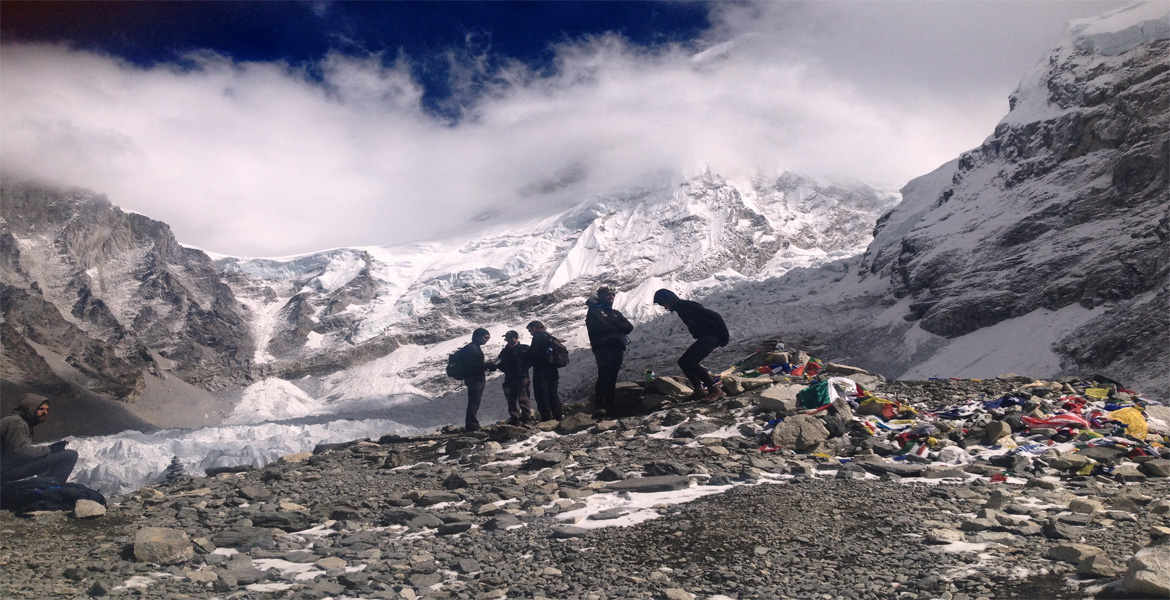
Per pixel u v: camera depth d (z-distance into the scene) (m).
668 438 15.81
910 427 15.04
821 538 9.59
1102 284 141.88
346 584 8.81
